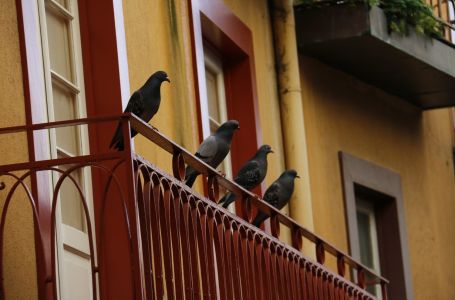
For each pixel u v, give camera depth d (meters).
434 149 16.05
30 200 7.42
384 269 14.77
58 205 8.65
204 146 9.60
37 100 8.50
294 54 12.92
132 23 10.01
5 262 7.93
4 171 7.38
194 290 8.23
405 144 15.34
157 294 7.70
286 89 12.83
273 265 9.72
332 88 13.99
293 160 12.72
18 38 8.46
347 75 14.32
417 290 15.05
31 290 8.17
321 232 13.27
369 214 14.77
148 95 8.46
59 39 9.23
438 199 15.94
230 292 8.80
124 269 9.14
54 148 8.75
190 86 10.85
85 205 7.38
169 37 10.66
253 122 12.22
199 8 11.27
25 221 8.20
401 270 14.74
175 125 10.53
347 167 13.93
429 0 15.16
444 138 16.38
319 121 13.62
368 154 14.49
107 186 7.32
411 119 15.58
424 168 15.70
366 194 14.62
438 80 14.78
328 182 13.59
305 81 13.49
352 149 14.16
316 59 13.75
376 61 13.99
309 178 13.16
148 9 10.34
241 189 9.27
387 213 14.84
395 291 14.75
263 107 12.48
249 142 12.22
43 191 8.41
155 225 7.75
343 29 13.23
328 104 13.86
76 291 8.84
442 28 14.57
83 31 9.47
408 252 14.88
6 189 8.05
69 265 8.77
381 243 14.81
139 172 7.51
